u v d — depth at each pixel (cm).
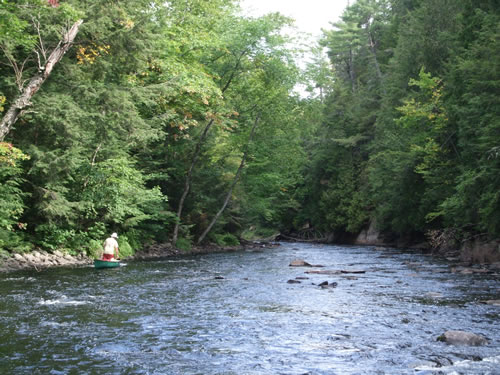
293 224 6519
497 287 1409
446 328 865
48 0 1412
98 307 1063
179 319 942
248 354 700
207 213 3669
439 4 3616
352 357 683
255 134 3738
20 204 1806
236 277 1688
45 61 1505
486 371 618
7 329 846
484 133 2012
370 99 5238
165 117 2352
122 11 1786
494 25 2236
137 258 2550
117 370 625
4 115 1562
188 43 2708
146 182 3097
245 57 3173
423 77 3014
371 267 2119
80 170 2108
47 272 1717
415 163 3209
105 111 1811
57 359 671
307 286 1443
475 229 2595
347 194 5406
